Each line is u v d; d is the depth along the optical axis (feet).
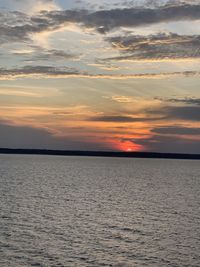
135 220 174.09
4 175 405.59
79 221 168.96
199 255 122.11
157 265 112.57
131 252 124.26
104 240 137.90
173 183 367.86
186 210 202.90
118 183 355.56
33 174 435.12
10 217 172.14
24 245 128.26
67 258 116.57
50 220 169.07
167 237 143.33
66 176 422.82
